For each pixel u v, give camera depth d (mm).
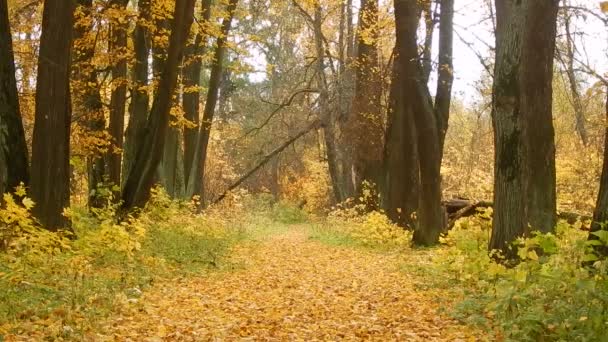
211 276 12188
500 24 11531
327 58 35219
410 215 20672
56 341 6352
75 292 8227
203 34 21078
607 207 7457
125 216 15422
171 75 15672
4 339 6191
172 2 16969
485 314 7953
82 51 16484
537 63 10039
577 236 8688
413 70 17281
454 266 10867
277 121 44625
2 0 11156
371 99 25938
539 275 7102
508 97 11328
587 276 6590
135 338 6930
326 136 34469
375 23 24922
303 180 47094
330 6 31984
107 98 20266
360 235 19078
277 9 31281
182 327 7605
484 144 38625
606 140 7680
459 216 18859
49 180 11320
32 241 9062
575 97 15477
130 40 20219
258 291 10781
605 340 5625
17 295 7688
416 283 11102
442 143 18188
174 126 20672
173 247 14297
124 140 20047
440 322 7973
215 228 18609
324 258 16391
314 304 9562
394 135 21250
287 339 7219
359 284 11602
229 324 7891
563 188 24922
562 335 6043
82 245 10773
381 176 23594
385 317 8500
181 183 23297
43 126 11320
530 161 10148
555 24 10078
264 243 20859
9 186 11242
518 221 11102
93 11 15961
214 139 44312
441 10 18188
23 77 17531
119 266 11031
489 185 29797
